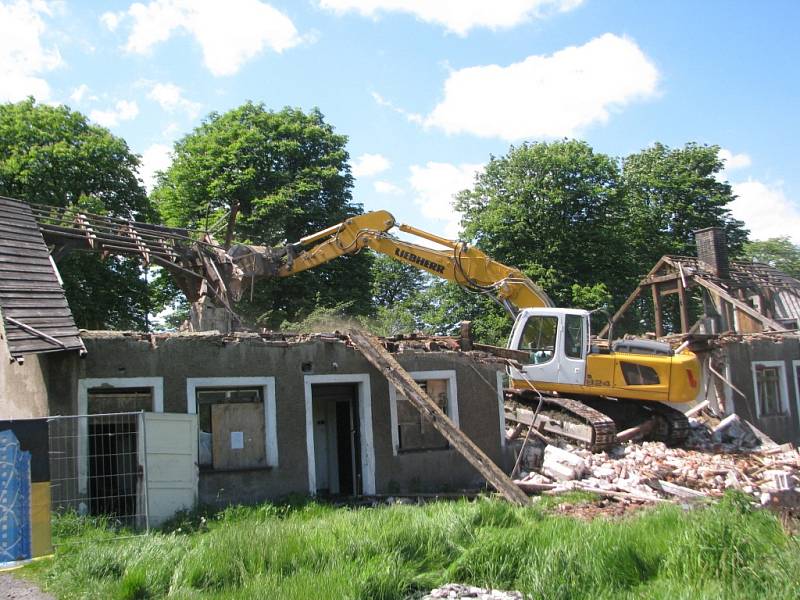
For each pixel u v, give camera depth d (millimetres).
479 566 8000
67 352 11719
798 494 10977
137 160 29250
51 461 11219
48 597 7457
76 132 28188
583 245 34375
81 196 25438
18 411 12641
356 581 7270
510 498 12312
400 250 18625
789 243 57625
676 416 18250
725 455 17578
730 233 39406
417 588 7633
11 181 26031
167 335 12680
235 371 13203
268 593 7012
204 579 7773
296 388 13820
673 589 7109
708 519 8375
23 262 12992
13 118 27422
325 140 33438
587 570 7645
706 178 39438
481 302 35344
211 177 31234
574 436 16672
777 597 6727
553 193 33875
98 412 12039
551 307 19312
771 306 28047
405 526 9008
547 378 18125
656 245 38000
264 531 8891
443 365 15703
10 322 11250
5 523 8797
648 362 17609
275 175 31109
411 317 34438
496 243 35125
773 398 23422
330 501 13766
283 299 30031
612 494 13375
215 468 12984
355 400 14984
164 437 11648
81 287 26078
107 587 7602
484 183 37844
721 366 21828
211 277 16938
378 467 14523
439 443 15461
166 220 32406
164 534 10281
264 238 29812
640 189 40094
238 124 32594
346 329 15000
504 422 16422
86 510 11219
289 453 13531
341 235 18422
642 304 37344
